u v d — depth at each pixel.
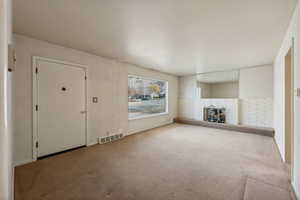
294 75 1.89
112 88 4.09
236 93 7.39
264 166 2.47
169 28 2.30
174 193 1.79
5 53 0.45
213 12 1.87
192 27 2.27
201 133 4.75
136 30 2.38
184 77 6.79
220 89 7.89
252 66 4.86
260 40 2.73
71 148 3.24
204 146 3.48
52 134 2.94
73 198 1.72
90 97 3.58
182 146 3.49
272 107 4.55
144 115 5.39
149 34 2.51
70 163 2.60
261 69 4.74
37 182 2.03
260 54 3.59
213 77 6.42
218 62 4.39
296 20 1.76
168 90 6.37
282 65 2.85
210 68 5.20
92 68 3.61
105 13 1.91
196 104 6.38
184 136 4.39
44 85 2.82
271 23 2.12
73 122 3.27
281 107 2.98
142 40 2.77
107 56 3.81
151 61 4.30
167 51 3.39
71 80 3.22
